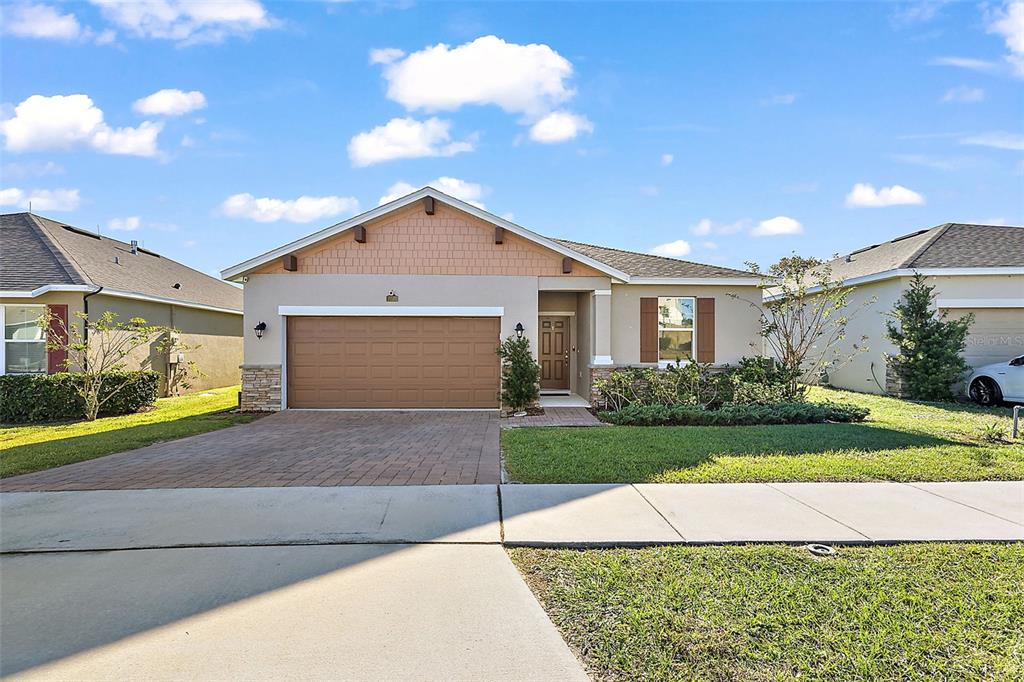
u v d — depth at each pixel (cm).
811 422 1055
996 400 1309
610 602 366
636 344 1444
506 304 1312
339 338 1305
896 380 1466
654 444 834
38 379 1235
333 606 364
